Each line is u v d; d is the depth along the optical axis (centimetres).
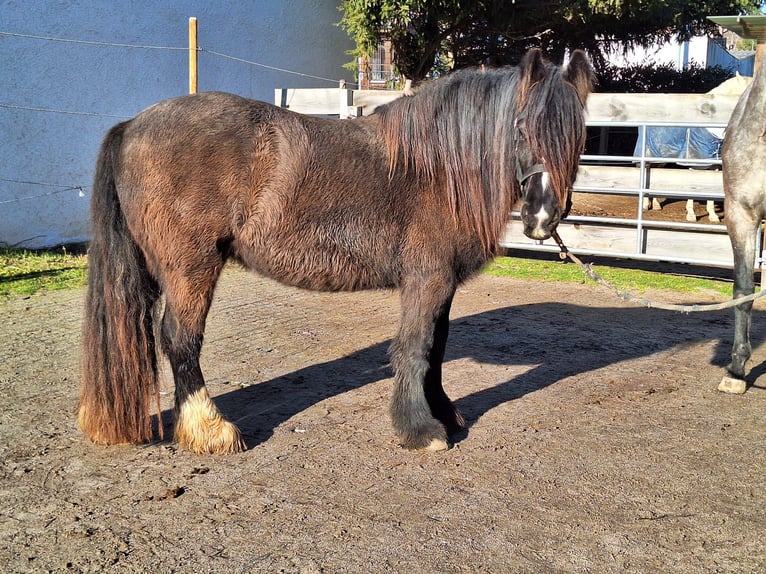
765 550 279
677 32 1456
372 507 309
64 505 306
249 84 1261
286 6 1316
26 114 952
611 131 1550
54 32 970
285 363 515
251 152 342
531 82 329
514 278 828
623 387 471
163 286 352
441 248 356
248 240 349
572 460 358
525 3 1205
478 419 413
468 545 279
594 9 1166
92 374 354
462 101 350
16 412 412
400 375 366
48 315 640
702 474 344
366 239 352
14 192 954
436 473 342
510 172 344
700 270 885
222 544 278
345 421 407
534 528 293
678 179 796
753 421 413
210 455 359
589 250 841
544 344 571
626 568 266
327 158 348
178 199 338
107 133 353
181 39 1134
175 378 363
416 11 1093
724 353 550
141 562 265
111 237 345
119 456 357
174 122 341
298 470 344
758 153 431
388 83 1307
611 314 666
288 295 741
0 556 267
